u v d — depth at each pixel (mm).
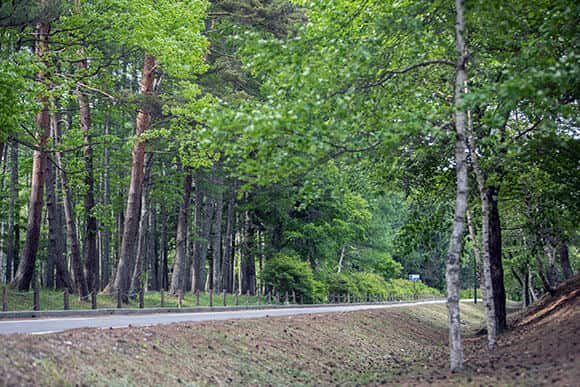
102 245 44062
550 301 25672
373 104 12852
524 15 12438
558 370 10070
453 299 11703
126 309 22641
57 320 16891
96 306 22578
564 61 9992
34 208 23719
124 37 20359
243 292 47344
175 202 42156
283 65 11508
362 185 19953
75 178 25969
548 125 12164
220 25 30203
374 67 12234
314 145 10477
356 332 21094
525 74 10297
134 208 26406
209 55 30547
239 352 13773
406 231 20812
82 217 45188
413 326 28422
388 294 57125
